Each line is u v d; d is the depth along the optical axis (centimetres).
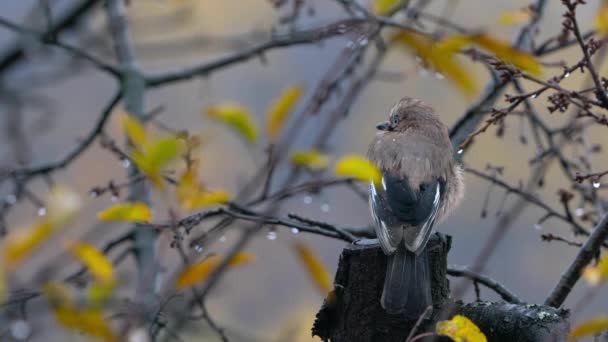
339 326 782
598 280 535
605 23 627
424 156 1045
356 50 828
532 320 712
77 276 862
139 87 1260
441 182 1040
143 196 1121
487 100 1103
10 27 1205
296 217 905
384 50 612
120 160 936
